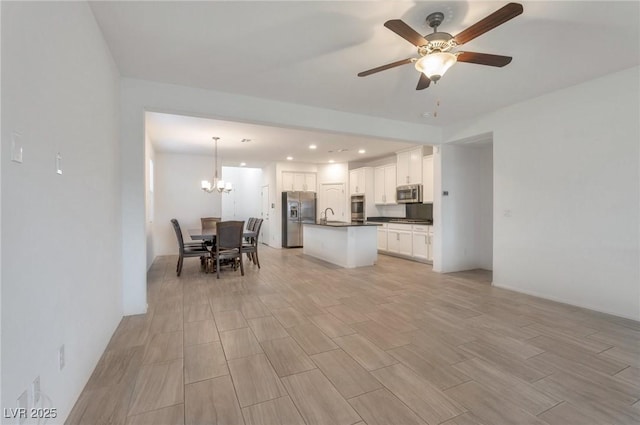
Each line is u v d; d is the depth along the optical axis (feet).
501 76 9.90
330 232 19.79
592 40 7.73
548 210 11.57
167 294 12.37
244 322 9.38
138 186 9.95
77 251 5.57
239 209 37.29
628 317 9.52
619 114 9.59
